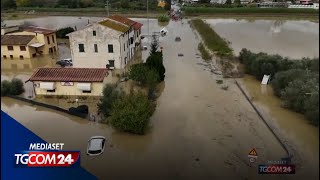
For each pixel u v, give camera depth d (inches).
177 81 1471.5
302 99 1114.7
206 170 802.8
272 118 1090.1
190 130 1007.0
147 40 2311.8
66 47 2182.6
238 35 2228.1
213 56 1827.0
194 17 3378.4
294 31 2174.0
